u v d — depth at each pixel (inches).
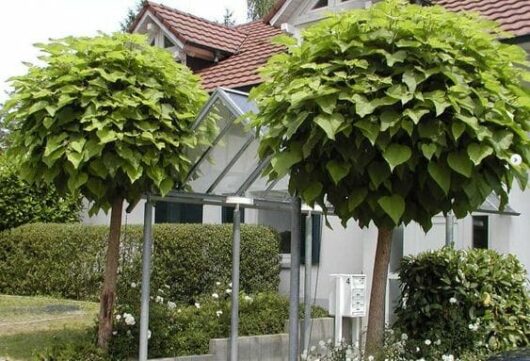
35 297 519.8
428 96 204.1
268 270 478.6
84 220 662.5
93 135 263.7
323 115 206.7
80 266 520.7
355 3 508.1
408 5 233.1
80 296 519.8
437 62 211.3
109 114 265.9
